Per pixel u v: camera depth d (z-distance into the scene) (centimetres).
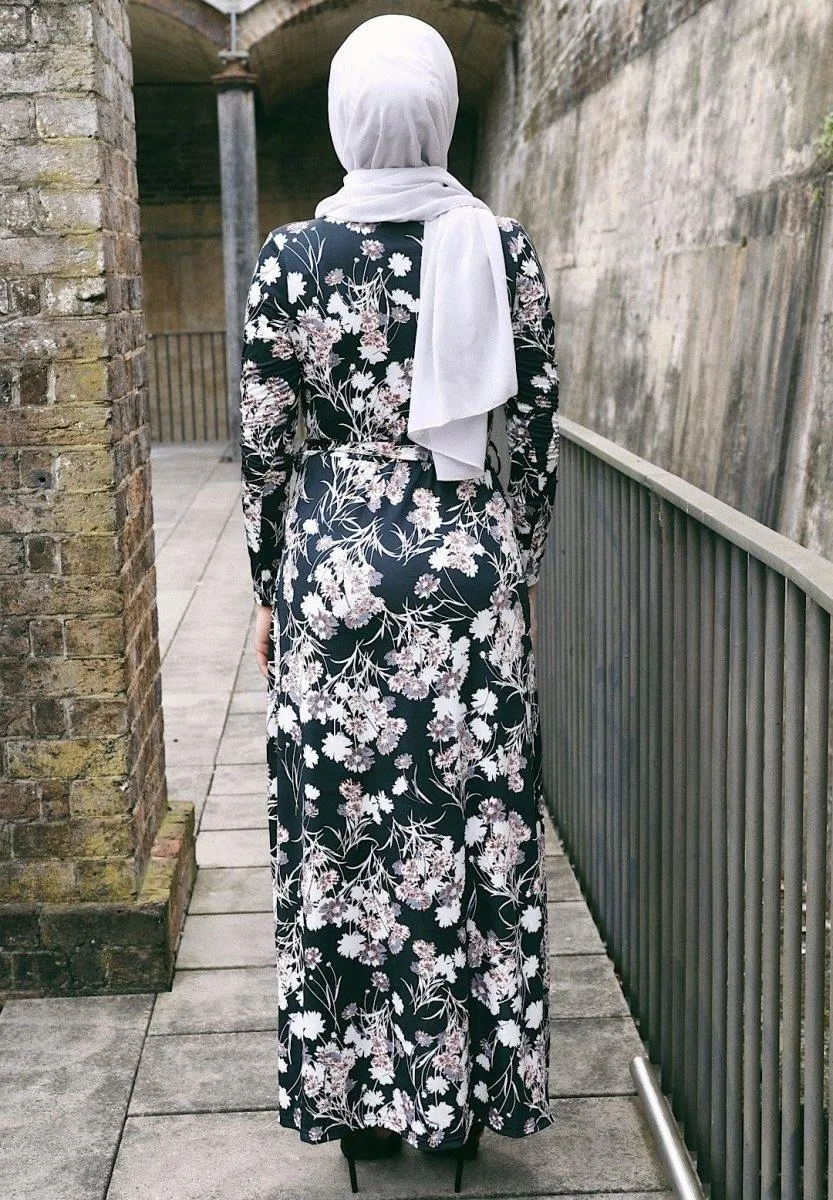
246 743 444
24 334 255
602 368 719
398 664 193
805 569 155
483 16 1188
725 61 494
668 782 232
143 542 299
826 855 153
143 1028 264
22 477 260
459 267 187
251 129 1109
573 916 312
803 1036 168
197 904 318
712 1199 208
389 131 188
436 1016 200
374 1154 223
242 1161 223
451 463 192
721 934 199
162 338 1489
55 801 272
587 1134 230
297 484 202
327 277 189
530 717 204
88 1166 221
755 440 394
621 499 265
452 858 197
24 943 274
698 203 517
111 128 265
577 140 877
